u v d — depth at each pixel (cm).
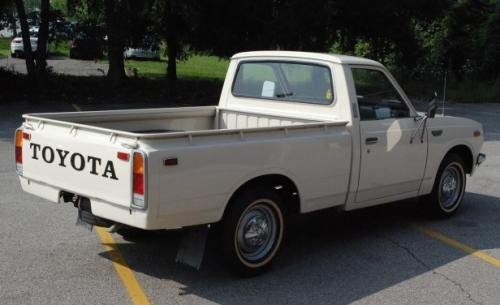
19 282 478
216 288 480
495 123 1719
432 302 468
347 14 1914
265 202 500
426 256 575
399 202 775
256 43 1812
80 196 478
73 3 2041
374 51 2252
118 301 449
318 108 589
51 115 533
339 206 568
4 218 643
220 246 483
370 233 644
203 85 2217
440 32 2791
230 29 1878
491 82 2745
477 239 632
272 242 515
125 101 1839
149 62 3619
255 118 646
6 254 539
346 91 567
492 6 2797
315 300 464
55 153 488
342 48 2216
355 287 493
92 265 521
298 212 533
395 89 621
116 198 439
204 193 448
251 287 485
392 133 598
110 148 439
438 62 2825
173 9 1992
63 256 540
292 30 1734
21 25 1802
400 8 1934
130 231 575
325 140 531
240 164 468
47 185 501
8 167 902
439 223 689
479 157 739
